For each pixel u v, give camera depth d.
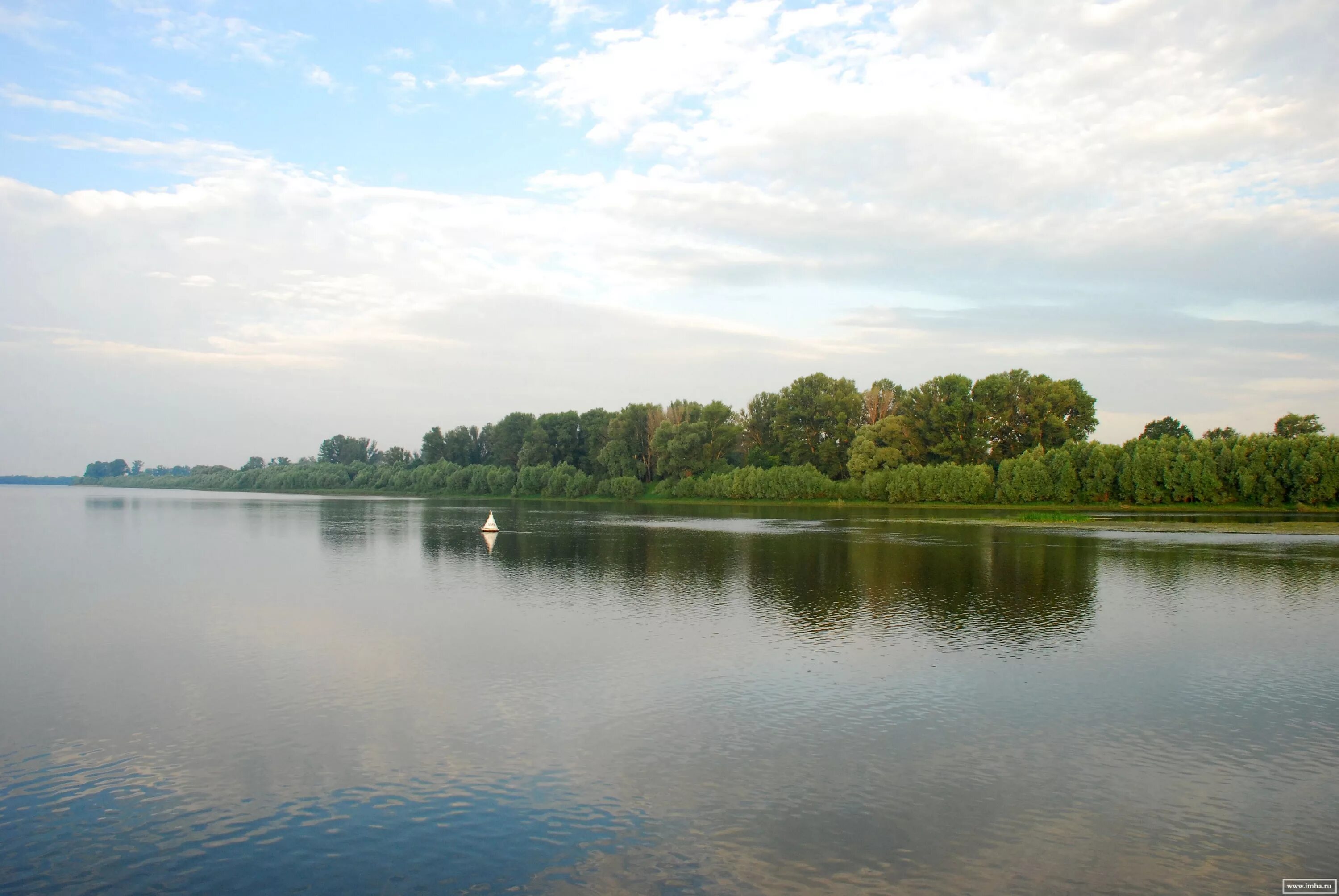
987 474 122.88
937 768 17.88
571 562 53.66
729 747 19.03
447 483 188.75
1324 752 18.97
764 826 15.25
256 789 16.84
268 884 13.45
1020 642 29.53
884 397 152.38
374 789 16.81
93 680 24.47
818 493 135.25
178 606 36.69
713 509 127.62
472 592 40.91
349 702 22.38
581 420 181.25
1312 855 14.34
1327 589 41.66
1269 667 26.20
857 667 25.92
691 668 25.72
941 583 43.81
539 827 15.23
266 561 53.84
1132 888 13.28
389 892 13.17
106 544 65.44
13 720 20.98
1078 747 19.19
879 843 14.65
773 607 36.41
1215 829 15.23
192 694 23.11
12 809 16.02
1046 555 57.62
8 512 114.81
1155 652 28.08
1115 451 117.75
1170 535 75.00
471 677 24.70
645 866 13.90
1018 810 15.95
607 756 18.48
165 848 14.55
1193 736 19.95
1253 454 110.12
